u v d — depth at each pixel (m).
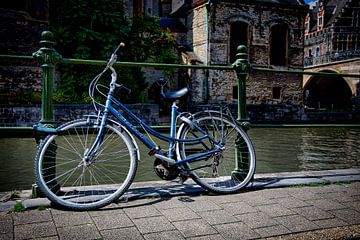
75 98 16.58
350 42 39.84
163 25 25.86
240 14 23.17
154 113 16.00
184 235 2.23
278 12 24.17
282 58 24.83
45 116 3.01
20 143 9.66
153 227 2.35
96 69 17.28
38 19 16.62
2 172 6.10
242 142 3.53
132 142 3.02
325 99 39.47
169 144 3.24
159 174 3.17
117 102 3.14
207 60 22.73
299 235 2.22
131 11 23.42
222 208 2.74
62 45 17.30
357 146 10.08
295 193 3.19
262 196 3.09
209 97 22.53
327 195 3.12
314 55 43.53
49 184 2.89
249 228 2.35
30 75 16.34
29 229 2.28
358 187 3.42
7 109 13.27
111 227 2.34
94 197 2.84
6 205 2.71
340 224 2.43
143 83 20.14
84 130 3.03
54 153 2.96
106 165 5.27
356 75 4.38
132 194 3.04
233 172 3.54
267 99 24.17
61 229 2.29
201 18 23.36
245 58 3.66
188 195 3.13
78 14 17.30
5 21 15.81
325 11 44.19
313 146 10.09
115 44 18.14
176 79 23.30
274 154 8.54
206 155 3.33
